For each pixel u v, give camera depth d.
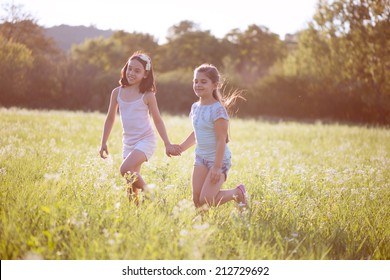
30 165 11.64
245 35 145.88
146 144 9.75
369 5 61.41
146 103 9.97
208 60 125.81
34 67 73.69
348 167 16.48
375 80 62.03
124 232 6.45
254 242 6.93
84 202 7.62
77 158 14.16
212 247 6.42
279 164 16.19
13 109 45.84
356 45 63.41
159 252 5.98
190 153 18.17
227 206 9.34
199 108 9.16
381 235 8.10
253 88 74.38
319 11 66.69
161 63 129.62
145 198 8.58
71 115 39.62
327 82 68.31
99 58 119.19
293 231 7.59
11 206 7.32
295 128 37.25
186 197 9.42
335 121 63.56
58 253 5.78
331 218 8.75
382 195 11.11
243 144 23.62
